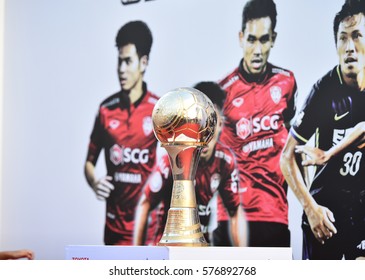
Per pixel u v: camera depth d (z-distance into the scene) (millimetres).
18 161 6570
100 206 6129
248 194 5277
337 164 4852
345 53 4867
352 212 4766
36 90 6520
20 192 6547
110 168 6090
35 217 6453
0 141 6672
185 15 5777
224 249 1779
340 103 4863
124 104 6059
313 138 4984
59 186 6363
